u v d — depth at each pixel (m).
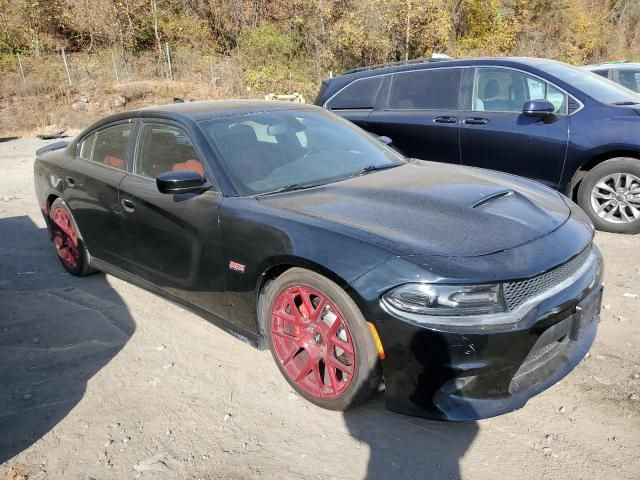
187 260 3.32
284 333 2.88
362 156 3.71
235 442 2.57
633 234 5.08
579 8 32.28
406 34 21.52
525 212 2.81
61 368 3.27
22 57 21.55
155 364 3.27
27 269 5.00
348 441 2.54
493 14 27.22
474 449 2.45
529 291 2.37
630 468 2.29
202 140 3.33
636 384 2.83
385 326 2.36
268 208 2.89
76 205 4.29
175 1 25.22
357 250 2.46
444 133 5.80
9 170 10.38
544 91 5.27
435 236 2.49
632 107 4.89
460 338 2.24
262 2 24.64
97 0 23.44
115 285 4.52
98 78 20.61
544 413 2.66
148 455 2.51
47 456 2.53
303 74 22.69
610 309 3.65
